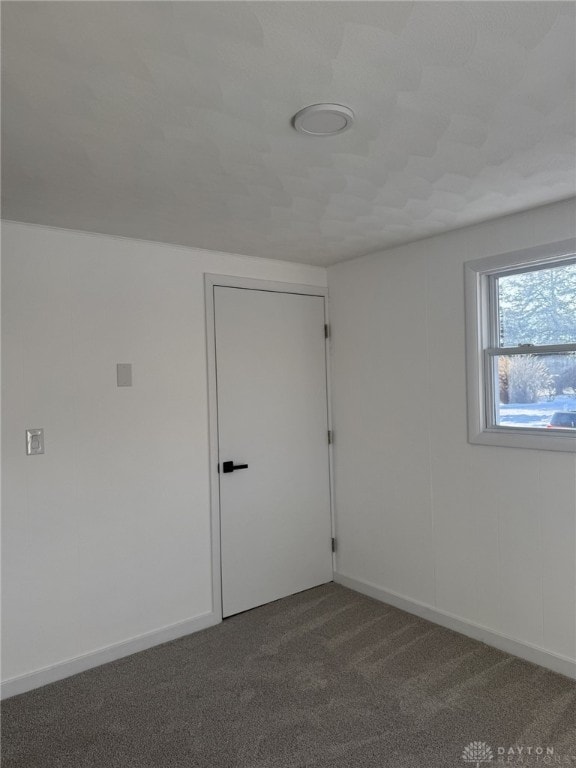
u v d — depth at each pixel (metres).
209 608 3.23
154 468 3.01
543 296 2.70
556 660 2.60
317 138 1.76
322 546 3.82
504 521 2.82
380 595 3.52
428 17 1.18
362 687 2.51
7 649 2.51
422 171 2.08
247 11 1.14
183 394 3.14
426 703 2.37
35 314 2.62
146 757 2.09
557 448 2.57
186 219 2.62
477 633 2.94
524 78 1.45
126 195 2.26
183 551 3.12
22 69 1.33
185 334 3.16
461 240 2.96
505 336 2.88
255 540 3.45
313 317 3.79
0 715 2.36
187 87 1.44
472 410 2.93
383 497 3.49
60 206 2.38
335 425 3.84
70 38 1.22
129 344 2.93
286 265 3.66
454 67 1.38
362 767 1.99
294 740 2.15
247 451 3.42
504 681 2.53
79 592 2.73
